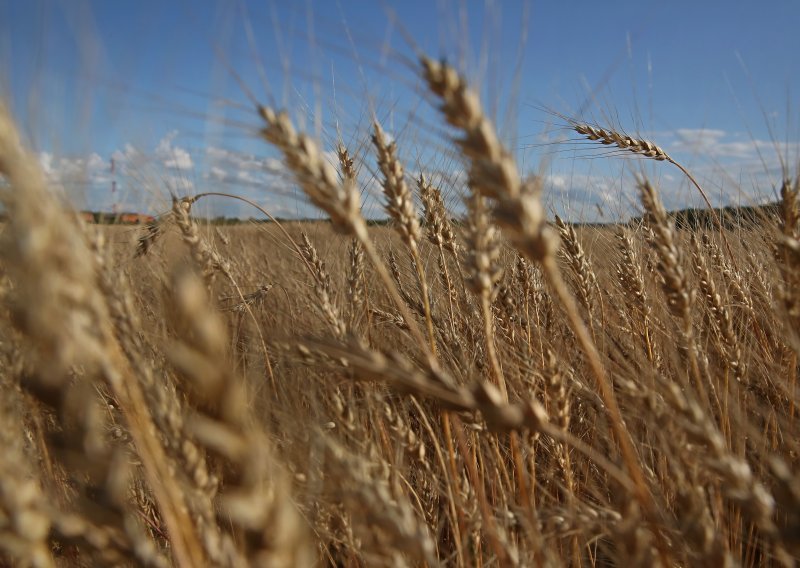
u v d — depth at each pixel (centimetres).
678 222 456
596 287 349
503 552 188
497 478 263
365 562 212
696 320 329
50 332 113
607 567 280
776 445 273
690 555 173
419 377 158
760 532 251
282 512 110
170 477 135
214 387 102
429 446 305
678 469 175
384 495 161
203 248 226
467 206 184
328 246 482
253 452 106
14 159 112
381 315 358
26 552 128
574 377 289
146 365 140
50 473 203
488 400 152
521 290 354
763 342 338
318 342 168
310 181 165
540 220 149
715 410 293
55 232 111
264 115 161
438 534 245
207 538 133
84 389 132
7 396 154
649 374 259
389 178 210
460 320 346
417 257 216
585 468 280
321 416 223
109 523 136
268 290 407
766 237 325
